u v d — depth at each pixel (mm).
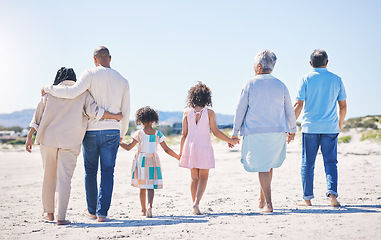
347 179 7973
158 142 5395
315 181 8273
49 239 3785
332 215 4246
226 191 7707
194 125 5254
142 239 3602
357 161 11922
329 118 5324
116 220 4863
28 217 5391
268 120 4930
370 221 3814
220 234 3623
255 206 5758
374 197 5719
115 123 4879
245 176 10242
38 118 4852
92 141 4828
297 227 3721
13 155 22938
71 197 7621
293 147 19766
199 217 4723
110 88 4883
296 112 5410
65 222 4660
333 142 5348
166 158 17922
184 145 5273
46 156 4816
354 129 22859
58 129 4723
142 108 5383
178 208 5965
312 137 5371
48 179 4898
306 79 5430
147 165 5234
